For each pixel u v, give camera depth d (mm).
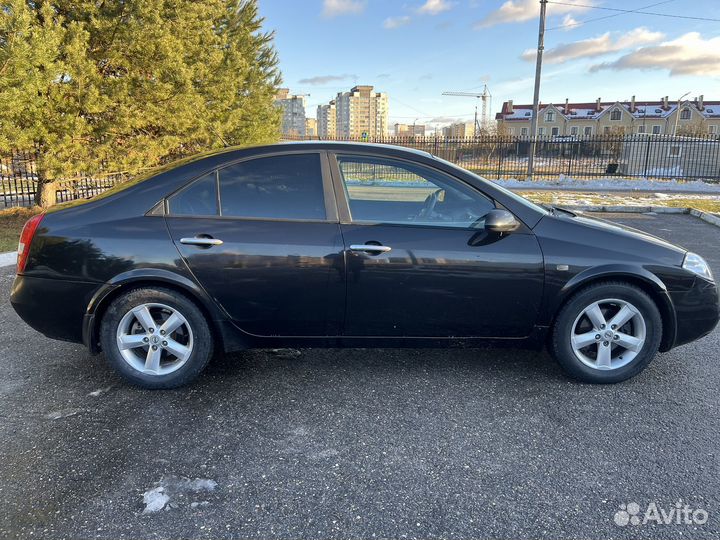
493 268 3266
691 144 23891
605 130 75250
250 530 2158
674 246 3551
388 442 2803
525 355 3982
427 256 3242
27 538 2096
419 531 2160
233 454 2688
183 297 3268
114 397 3281
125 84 8711
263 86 16734
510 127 85938
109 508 2275
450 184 3389
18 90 6969
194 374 3357
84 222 3271
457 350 4074
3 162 9125
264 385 3465
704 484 2457
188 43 10367
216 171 3363
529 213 3402
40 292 3260
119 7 8781
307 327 3359
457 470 2566
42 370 3668
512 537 2131
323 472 2545
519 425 2975
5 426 2930
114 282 3197
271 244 3230
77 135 8445
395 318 3330
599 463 2621
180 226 3250
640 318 3383
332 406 3189
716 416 3082
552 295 3314
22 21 6883
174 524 2188
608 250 3342
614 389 3422
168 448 2732
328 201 3332
